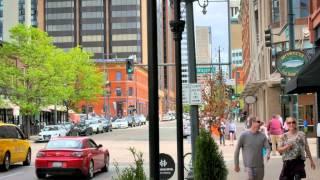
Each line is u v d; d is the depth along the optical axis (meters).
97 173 21.89
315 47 22.52
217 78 42.62
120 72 131.25
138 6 152.62
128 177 6.98
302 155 11.55
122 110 129.75
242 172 18.39
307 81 13.59
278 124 25.81
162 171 12.58
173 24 9.83
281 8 45.72
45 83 53.16
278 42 46.41
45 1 159.62
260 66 58.59
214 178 9.56
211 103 33.06
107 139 49.81
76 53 74.50
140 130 74.19
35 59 53.69
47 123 72.94
